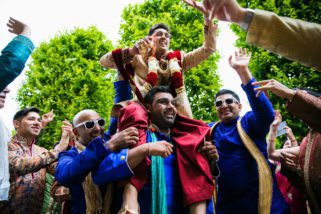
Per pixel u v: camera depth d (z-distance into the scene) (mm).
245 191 3922
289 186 4391
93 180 2871
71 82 13953
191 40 12938
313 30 1647
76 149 3691
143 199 2836
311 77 8383
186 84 12375
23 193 4215
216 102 4469
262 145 4191
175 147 3133
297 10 8961
